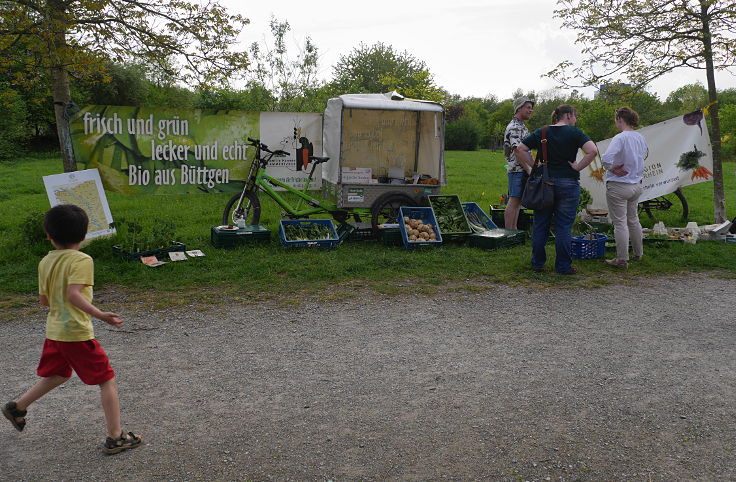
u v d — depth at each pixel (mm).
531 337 4980
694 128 9719
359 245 8352
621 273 7160
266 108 20266
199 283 6441
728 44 9469
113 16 8695
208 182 9320
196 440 3262
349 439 3281
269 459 3068
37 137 43188
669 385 4031
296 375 4156
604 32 10172
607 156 7023
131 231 7324
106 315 2996
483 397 3824
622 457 3109
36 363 4324
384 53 47062
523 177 8508
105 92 40156
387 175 9961
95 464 3014
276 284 6461
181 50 9375
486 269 7156
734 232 9008
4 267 6797
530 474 2945
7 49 8125
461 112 64375
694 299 6152
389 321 5359
